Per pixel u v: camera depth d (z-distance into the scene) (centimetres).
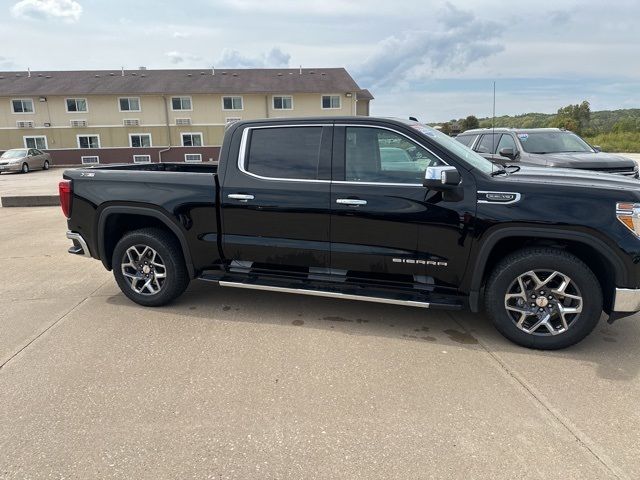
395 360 347
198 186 421
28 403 291
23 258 646
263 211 406
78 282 538
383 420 274
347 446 251
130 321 421
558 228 338
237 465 237
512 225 347
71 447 250
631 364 339
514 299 365
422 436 259
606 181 355
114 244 477
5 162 2694
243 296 489
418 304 375
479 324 414
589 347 367
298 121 403
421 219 366
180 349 365
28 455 244
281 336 389
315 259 403
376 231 379
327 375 325
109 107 3781
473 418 276
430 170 338
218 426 268
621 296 335
